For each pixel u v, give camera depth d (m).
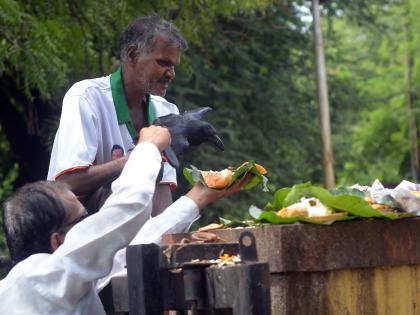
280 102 14.19
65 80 7.81
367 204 2.84
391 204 2.99
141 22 4.08
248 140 13.84
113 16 8.50
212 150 12.73
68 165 3.84
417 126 23.61
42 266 2.98
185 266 2.81
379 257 2.88
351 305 2.87
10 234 3.13
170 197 4.23
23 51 7.48
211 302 2.78
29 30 7.45
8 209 3.15
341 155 16.08
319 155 15.12
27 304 2.96
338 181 18.30
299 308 2.82
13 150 11.57
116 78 4.08
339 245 2.84
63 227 3.15
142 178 3.01
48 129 10.60
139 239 3.20
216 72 13.16
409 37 24.23
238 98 13.61
